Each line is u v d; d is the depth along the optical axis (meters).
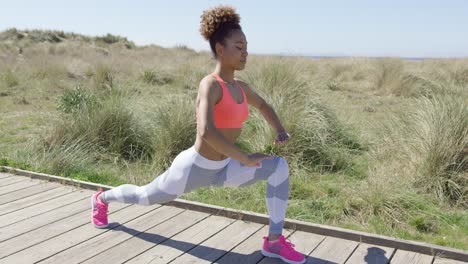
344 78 15.98
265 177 3.41
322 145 6.61
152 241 3.84
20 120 9.48
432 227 4.63
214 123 3.07
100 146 7.00
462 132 5.72
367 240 3.82
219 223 4.22
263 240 3.82
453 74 13.58
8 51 25.53
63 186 5.23
